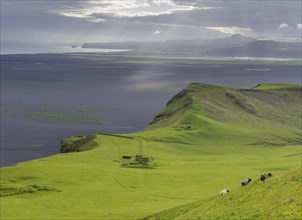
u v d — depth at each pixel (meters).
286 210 39.94
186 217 52.53
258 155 197.00
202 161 172.00
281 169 134.50
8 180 117.06
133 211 83.81
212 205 53.06
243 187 55.97
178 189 110.56
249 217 41.78
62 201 99.25
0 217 84.94
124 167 148.75
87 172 132.50
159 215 68.50
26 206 94.31
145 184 119.56
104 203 96.56
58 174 126.12
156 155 180.50
